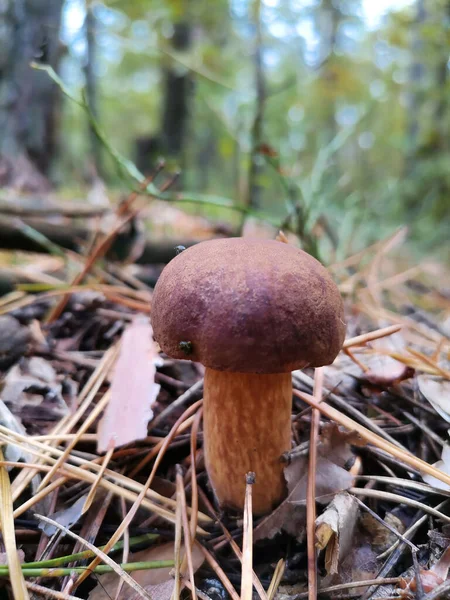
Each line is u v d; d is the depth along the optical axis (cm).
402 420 16
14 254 31
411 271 30
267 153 24
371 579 11
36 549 11
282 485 12
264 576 11
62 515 12
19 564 10
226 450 12
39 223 27
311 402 14
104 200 35
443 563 10
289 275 10
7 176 37
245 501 11
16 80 38
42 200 28
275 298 10
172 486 13
